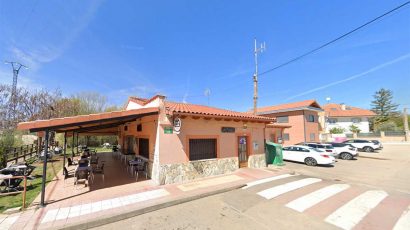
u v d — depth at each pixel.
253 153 12.91
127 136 15.55
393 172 13.30
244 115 11.84
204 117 9.79
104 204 6.62
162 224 5.55
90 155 14.80
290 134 28.83
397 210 6.27
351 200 7.09
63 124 6.83
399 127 47.16
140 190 8.07
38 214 5.91
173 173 9.15
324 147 19.44
